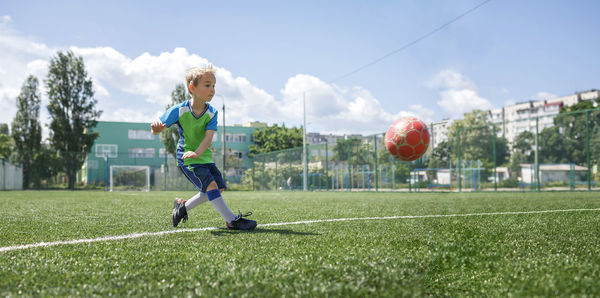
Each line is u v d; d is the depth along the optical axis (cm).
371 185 2194
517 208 518
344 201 815
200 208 560
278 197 1134
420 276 157
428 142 655
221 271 159
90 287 138
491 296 136
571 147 1547
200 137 319
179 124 319
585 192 1258
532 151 1727
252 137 5456
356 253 196
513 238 250
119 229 321
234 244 231
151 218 422
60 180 2791
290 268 163
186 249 215
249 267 165
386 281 145
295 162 2612
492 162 1889
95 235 282
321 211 508
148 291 133
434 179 2105
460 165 1903
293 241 241
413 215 430
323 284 139
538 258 185
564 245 221
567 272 155
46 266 171
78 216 447
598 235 261
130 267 168
